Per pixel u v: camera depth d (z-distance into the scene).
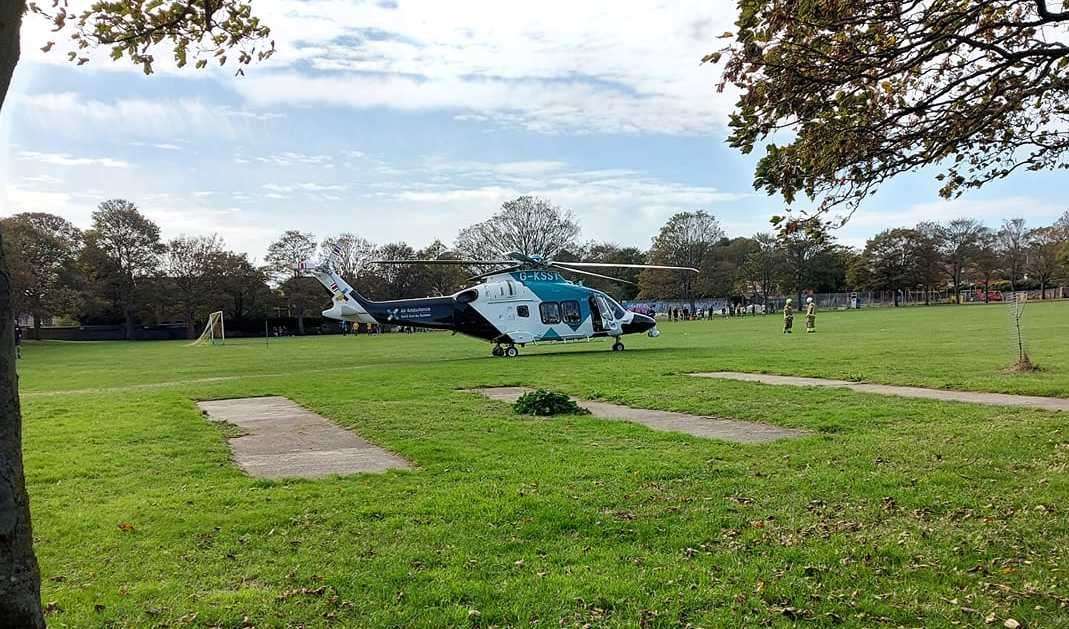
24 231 66.94
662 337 41.47
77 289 70.81
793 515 6.46
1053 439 9.21
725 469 8.17
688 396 14.62
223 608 4.70
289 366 28.52
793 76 5.52
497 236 71.88
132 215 79.38
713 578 5.09
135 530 6.37
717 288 86.69
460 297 29.45
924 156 6.05
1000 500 6.75
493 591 4.88
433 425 11.69
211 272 81.38
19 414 2.63
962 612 4.55
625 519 6.37
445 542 5.86
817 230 6.13
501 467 8.45
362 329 89.88
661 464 8.40
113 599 4.89
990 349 24.05
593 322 30.55
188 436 11.08
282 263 85.94
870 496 6.98
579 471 8.12
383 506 6.88
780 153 5.86
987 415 11.41
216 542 6.02
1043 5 5.34
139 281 79.56
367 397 15.70
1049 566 5.22
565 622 4.47
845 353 24.03
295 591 4.97
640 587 4.92
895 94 6.13
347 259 90.19
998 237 103.50
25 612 2.61
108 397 16.88
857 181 6.10
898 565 5.32
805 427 11.01
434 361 28.50
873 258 101.75
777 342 32.12
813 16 5.31
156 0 5.32
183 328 84.50
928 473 7.73
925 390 14.87
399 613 4.60
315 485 7.85
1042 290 100.81
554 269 31.47
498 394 16.25
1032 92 5.78
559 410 12.79
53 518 6.75
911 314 64.50
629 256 100.44
